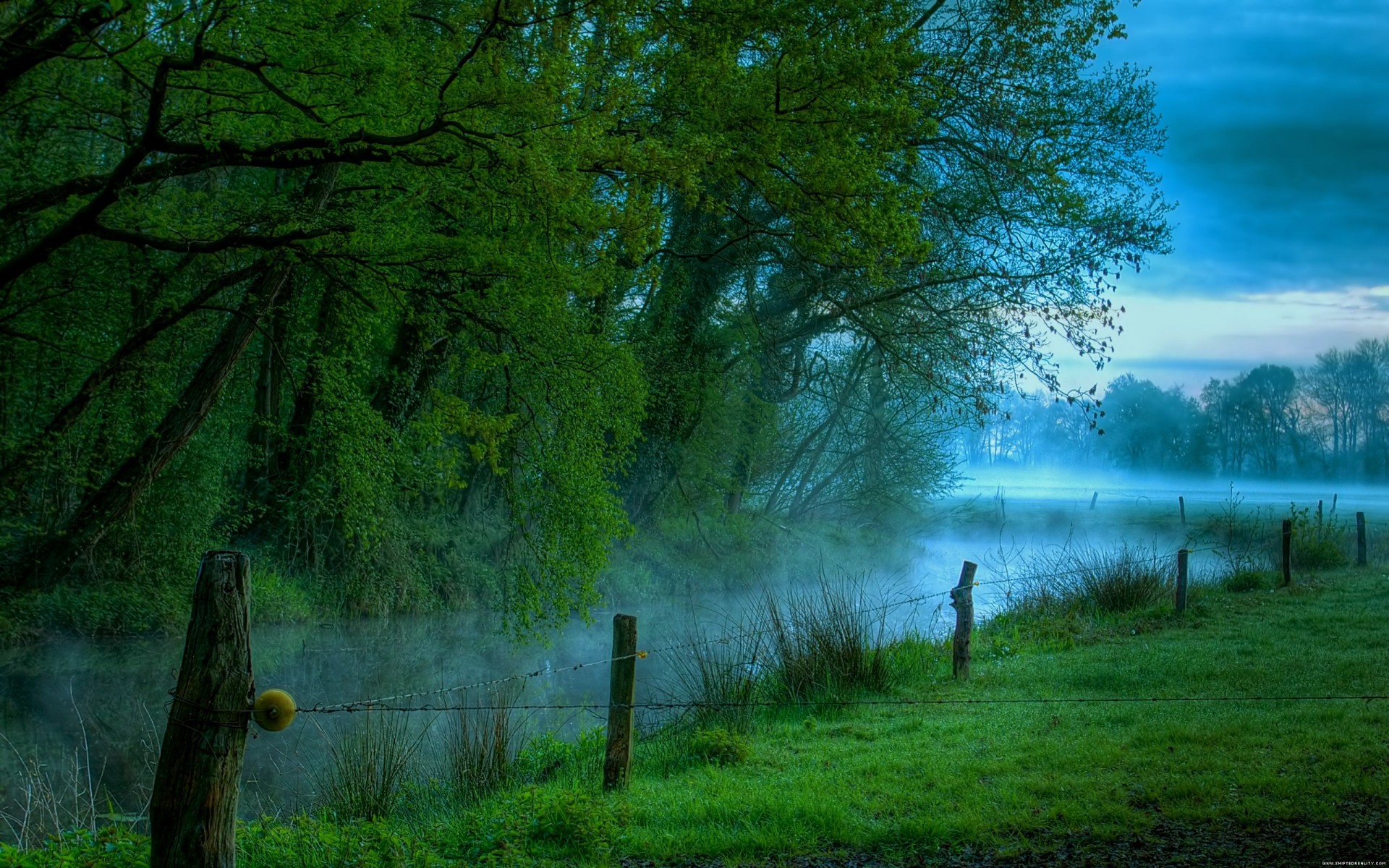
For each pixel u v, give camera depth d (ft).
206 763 13.47
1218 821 18.51
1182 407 361.71
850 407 102.83
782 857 17.62
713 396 84.99
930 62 58.80
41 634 48.70
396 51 38.22
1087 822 18.75
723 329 82.94
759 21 46.62
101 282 47.65
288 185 63.46
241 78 37.99
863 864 17.25
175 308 47.50
